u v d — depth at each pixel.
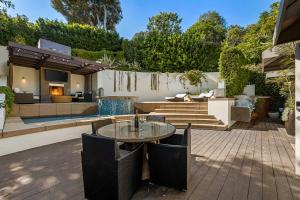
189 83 12.12
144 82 11.84
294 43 4.69
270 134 5.93
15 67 9.46
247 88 10.50
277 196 2.37
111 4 24.41
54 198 2.29
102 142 2.10
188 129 2.71
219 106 7.16
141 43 13.58
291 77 6.23
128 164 2.26
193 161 3.54
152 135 2.62
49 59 8.60
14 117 6.60
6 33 9.73
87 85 11.78
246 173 3.03
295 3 2.26
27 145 4.27
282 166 3.32
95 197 2.22
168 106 8.93
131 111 9.54
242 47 9.34
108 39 14.69
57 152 4.05
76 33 13.38
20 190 2.46
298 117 3.00
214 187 2.58
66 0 20.81
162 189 2.55
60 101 8.95
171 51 12.77
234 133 6.07
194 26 15.90
